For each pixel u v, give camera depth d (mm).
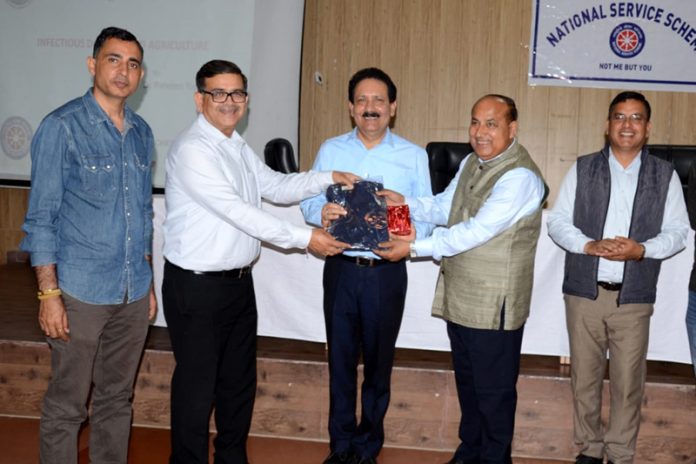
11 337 3266
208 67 2344
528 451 3010
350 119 5770
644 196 2594
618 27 5473
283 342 3412
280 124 5504
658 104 5516
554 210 2756
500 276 2418
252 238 2459
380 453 2996
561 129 5594
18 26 5645
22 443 2951
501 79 5613
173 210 2393
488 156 2434
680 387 2895
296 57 5453
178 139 2412
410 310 3082
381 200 2506
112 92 2193
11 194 5938
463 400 2695
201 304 2363
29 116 5699
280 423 3121
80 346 2262
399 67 5688
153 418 3168
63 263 2217
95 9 5574
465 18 5598
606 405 2945
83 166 2180
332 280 2621
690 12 5402
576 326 2709
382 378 2668
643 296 2607
